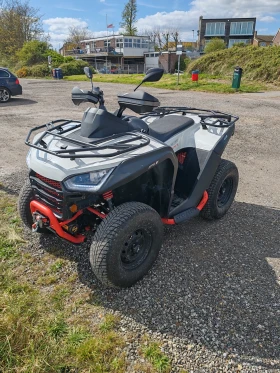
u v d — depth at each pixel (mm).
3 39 43750
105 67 56312
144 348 2322
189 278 3025
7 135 7973
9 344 2203
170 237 3686
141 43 61406
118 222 2578
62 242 3510
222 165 3893
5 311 2492
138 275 2871
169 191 3223
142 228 2756
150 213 2760
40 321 2477
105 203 2953
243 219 4125
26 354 2197
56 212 2811
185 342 2379
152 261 2988
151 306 2695
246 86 17234
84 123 2971
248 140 7555
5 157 6340
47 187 2766
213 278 3031
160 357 2256
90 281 2969
